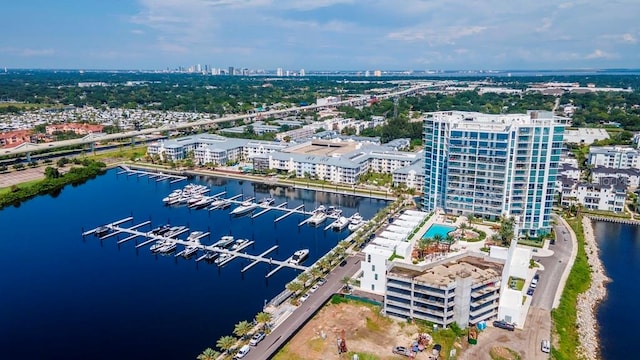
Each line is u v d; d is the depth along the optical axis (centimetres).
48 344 18625
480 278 18375
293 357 16775
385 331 18262
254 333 18362
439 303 17975
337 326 18700
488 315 18688
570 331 18538
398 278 18538
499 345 17200
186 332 19275
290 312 19812
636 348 17962
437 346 17000
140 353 17950
